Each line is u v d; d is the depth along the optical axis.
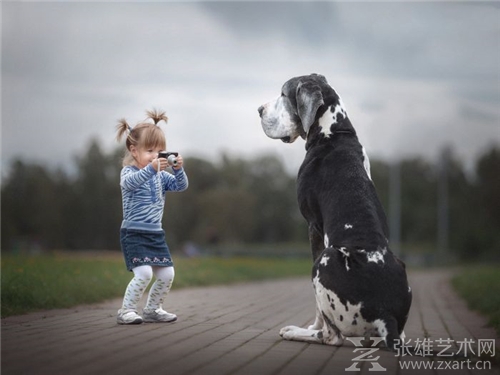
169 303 10.18
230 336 6.55
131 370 4.86
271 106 7.12
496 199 75.75
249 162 94.19
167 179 7.45
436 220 76.88
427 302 12.59
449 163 80.88
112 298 10.17
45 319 7.49
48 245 75.31
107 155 80.12
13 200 73.75
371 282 5.73
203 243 79.88
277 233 91.19
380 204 6.27
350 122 6.80
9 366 4.93
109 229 79.06
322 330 6.13
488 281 16.05
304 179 6.57
